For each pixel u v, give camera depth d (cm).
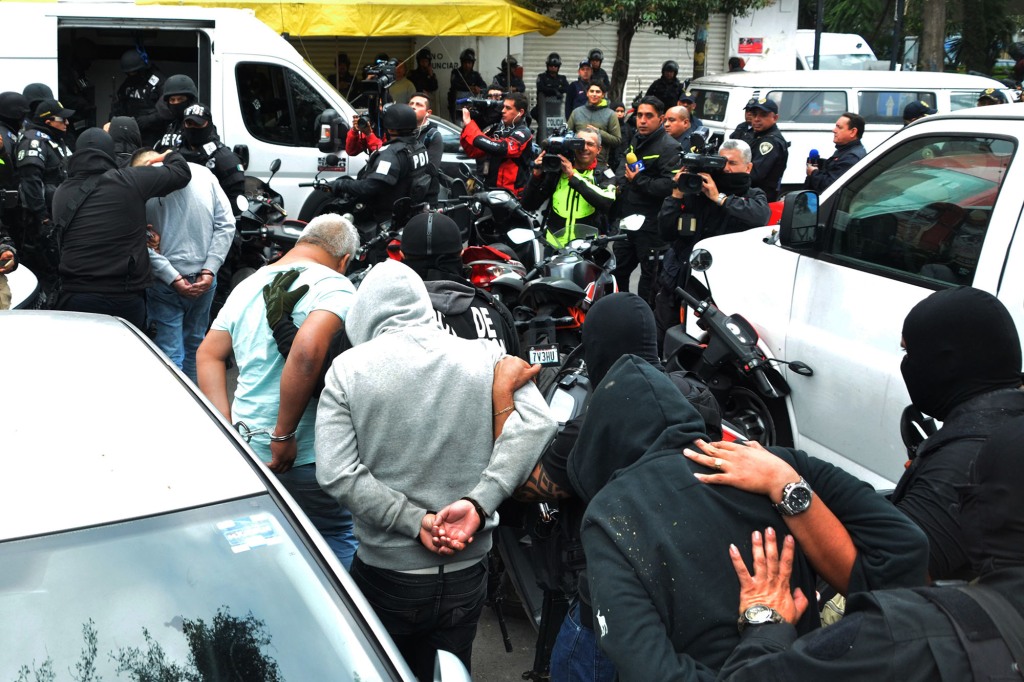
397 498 279
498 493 279
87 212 526
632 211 740
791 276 471
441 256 409
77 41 1004
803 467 213
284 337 341
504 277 541
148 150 574
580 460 230
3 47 849
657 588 194
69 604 205
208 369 360
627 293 271
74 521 217
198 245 594
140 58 955
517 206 688
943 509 230
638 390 219
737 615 194
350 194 733
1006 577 167
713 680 188
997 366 244
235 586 217
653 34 1880
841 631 169
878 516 203
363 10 1213
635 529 198
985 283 363
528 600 362
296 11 1195
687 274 630
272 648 211
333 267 371
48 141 750
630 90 1894
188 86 741
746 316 498
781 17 1892
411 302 299
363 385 279
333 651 213
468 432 285
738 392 510
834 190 447
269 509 234
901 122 1252
